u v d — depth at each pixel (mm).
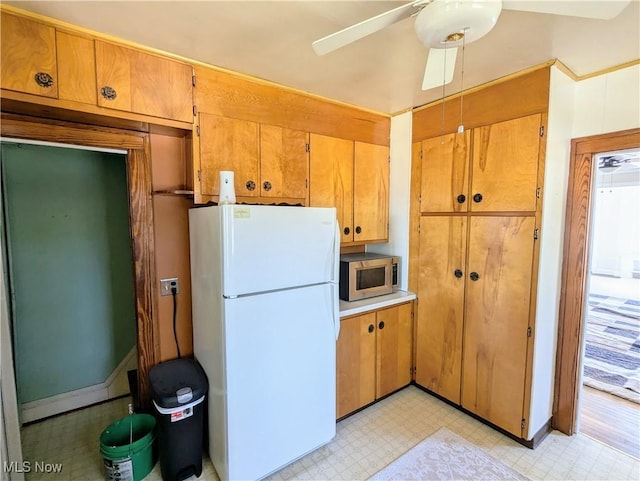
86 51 1473
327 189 2408
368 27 1090
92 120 1657
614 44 1600
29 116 1579
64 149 2375
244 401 1647
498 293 2131
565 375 2170
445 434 2186
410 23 1373
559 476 1834
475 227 2236
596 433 2215
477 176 2199
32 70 1360
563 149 1986
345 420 2346
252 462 1703
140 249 1924
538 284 1937
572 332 2125
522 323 2016
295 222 1749
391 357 2598
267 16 1352
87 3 1265
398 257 2740
